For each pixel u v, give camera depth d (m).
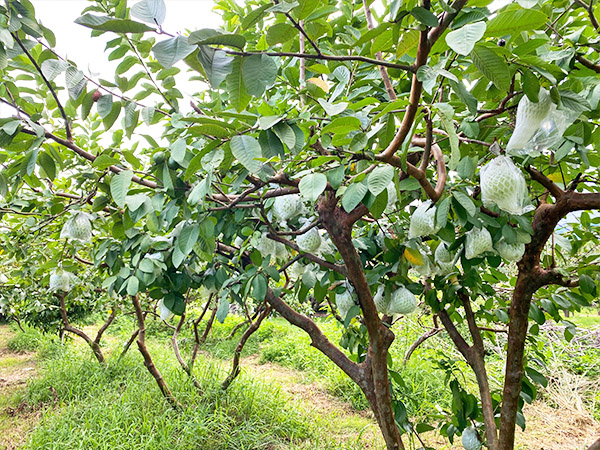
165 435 3.03
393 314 1.77
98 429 3.16
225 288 1.96
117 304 4.58
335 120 0.85
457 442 3.30
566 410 4.09
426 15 0.63
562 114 0.88
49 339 6.23
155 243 1.96
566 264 2.02
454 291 1.90
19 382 4.74
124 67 1.13
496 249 1.50
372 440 3.32
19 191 2.25
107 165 1.27
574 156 1.33
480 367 1.86
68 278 2.61
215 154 1.00
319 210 1.41
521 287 1.47
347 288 1.86
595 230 1.89
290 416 3.55
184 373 4.07
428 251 1.75
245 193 1.30
